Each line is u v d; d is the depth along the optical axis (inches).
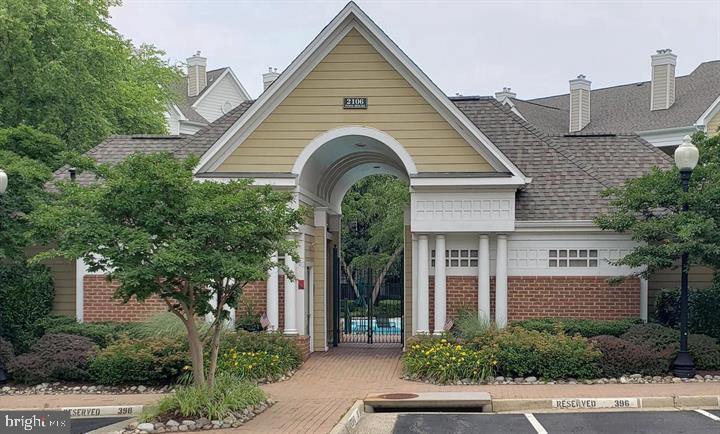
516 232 764.6
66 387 637.9
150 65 1690.5
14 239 686.5
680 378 629.6
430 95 759.7
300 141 772.0
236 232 472.7
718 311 706.2
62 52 1095.0
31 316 764.0
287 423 466.9
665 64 1493.6
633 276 714.8
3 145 750.5
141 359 629.9
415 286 774.5
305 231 792.9
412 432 458.3
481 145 752.3
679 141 1409.9
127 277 454.6
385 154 827.4
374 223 1635.1
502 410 530.0
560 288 762.8
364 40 771.4
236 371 627.2
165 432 452.4
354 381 646.5
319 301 850.8
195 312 510.9
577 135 932.0
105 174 489.7
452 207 759.1
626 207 690.8
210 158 767.1
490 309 765.9
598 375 632.4
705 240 626.2
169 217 477.4
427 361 648.4
